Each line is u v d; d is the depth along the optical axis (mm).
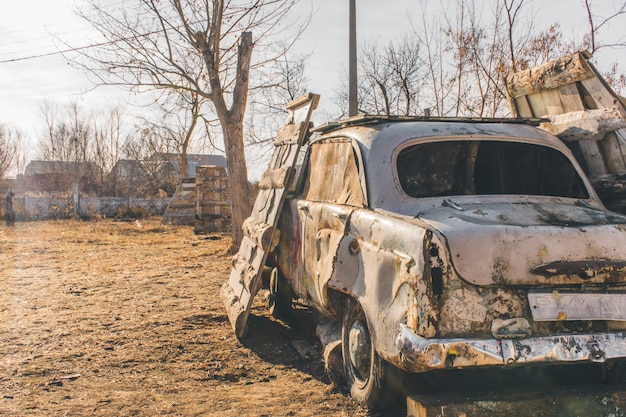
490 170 4656
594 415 3627
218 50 13477
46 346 5812
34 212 27969
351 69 13289
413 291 3381
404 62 16609
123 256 12961
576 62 4840
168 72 13633
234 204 13156
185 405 4289
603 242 3533
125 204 30297
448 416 3430
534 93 5504
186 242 16047
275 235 6008
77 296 8336
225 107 13234
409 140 4445
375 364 3904
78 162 43312
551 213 3906
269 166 7406
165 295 8406
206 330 6461
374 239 3930
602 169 4898
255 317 7020
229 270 10844
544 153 4754
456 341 3271
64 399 4402
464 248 3375
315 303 5020
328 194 5141
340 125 5391
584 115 4875
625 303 3520
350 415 4070
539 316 3381
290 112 7441
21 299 8102
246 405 4289
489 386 4199
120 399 4410
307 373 5102
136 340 6043
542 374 4383
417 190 4344
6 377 4887
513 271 3389
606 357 3393
